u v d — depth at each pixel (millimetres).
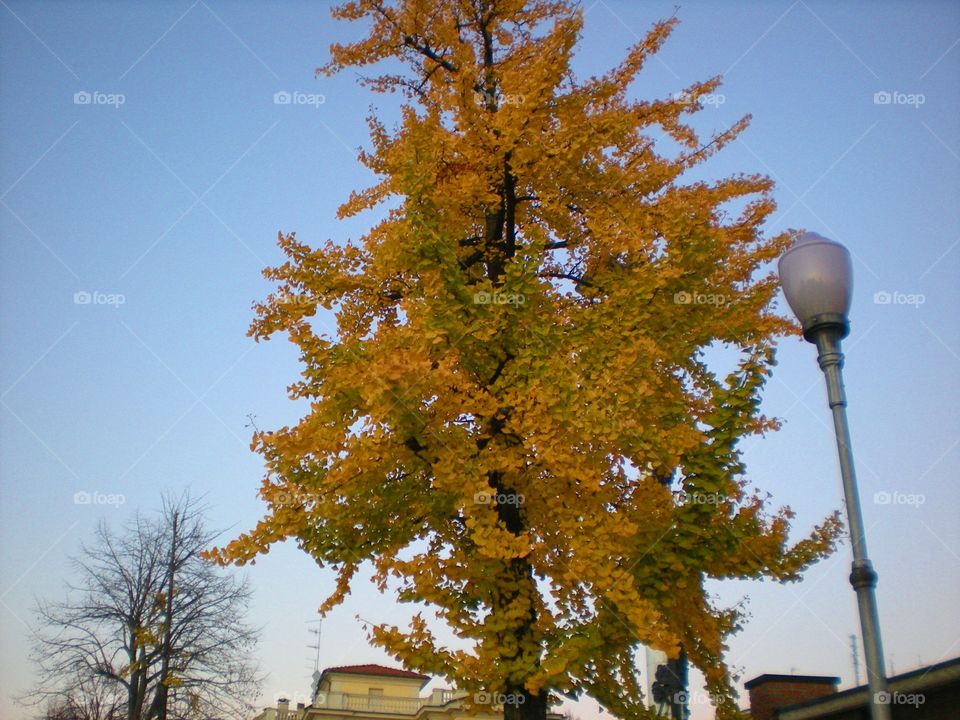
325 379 6266
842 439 3740
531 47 7652
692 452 5766
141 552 20078
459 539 6812
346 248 7141
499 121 6645
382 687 30719
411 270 6336
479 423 6352
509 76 6766
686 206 6469
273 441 6094
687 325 6352
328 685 31422
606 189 7230
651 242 6336
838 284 3984
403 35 8180
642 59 7715
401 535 6387
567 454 5508
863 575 3408
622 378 5668
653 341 5875
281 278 7102
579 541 5418
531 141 6684
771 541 6781
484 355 6395
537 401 5812
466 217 7852
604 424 5512
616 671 6887
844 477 3648
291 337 6473
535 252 6246
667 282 6184
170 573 19969
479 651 5590
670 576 5715
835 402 3822
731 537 5711
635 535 5816
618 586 5180
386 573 5703
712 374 7648
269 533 5918
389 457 5879
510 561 6078
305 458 6133
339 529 6125
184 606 19766
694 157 8578
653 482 6176
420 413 5656
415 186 6359
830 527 7238
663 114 7898
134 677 18734
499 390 6238
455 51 8062
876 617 3332
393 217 7086
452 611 5789
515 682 5461
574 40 6566
